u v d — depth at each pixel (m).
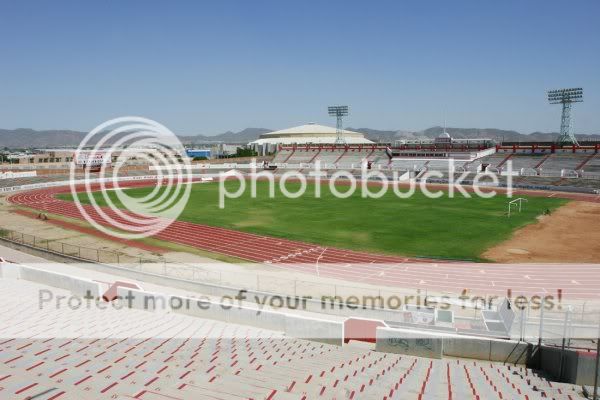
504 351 15.31
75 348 13.60
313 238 35.03
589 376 13.05
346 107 121.19
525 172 70.38
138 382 10.66
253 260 28.97
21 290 20.12
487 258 29.12
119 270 25.86
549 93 88.62
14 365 11.77
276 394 10.00
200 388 10.34
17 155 148.75
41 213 46.38
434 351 15.43
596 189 58.09
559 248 31.53
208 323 17.50
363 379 11.91
